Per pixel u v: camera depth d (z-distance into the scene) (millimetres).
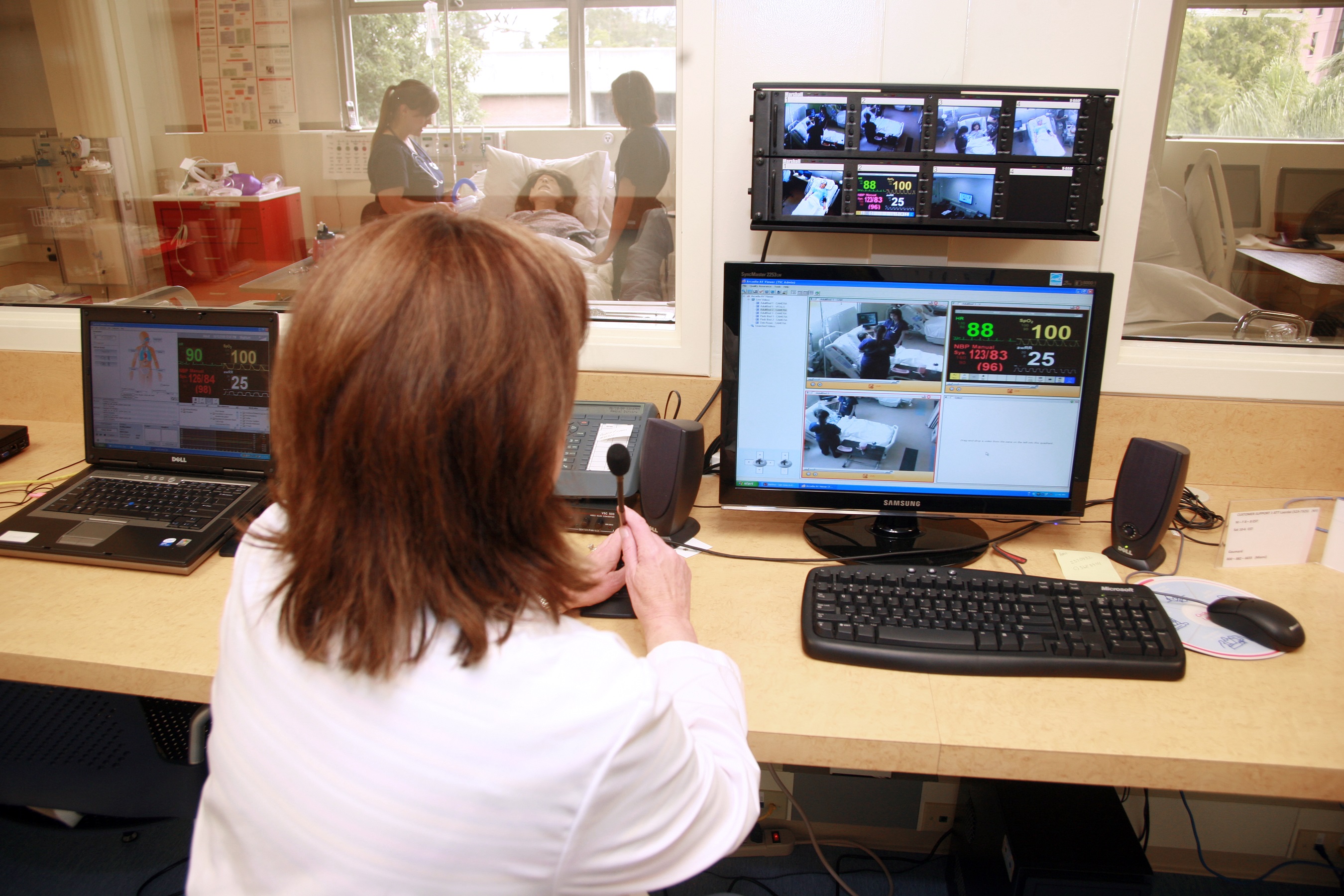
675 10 1261
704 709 634
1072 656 914
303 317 453
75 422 1633
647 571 854
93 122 2617
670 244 2260
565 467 1236
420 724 445
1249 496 1340
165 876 1468
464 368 434
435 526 456
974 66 1234
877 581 1018
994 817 1229
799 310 1144
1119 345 1337
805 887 1499
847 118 1172
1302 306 2402
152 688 911
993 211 1199
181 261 2428
